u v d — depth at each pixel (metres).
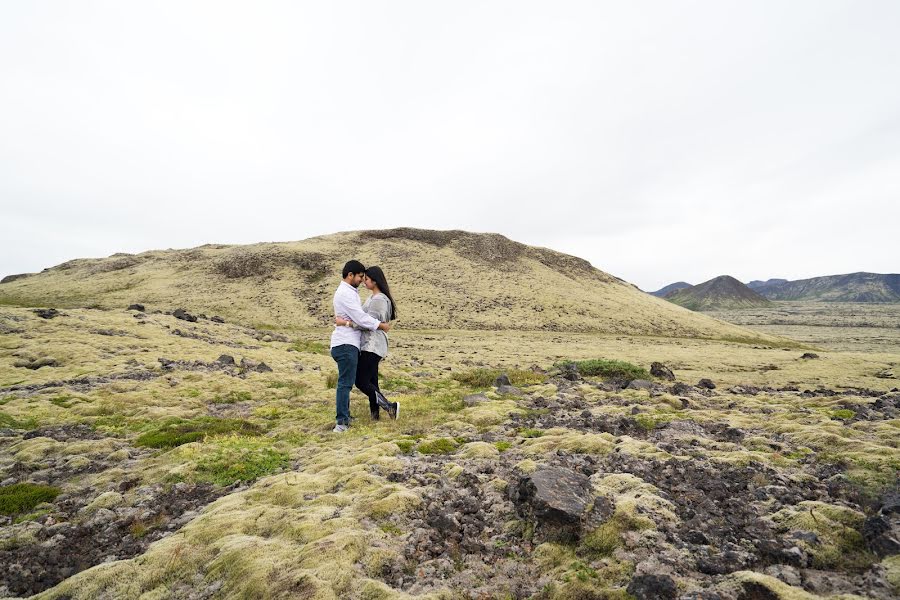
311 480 5.83
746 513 4.37
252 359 20.75
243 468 6.61
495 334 70.00
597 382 14.90
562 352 46.25
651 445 6.43
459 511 4.92
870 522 3.73
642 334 80.75
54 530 5.01
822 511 4.14
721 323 102.31
